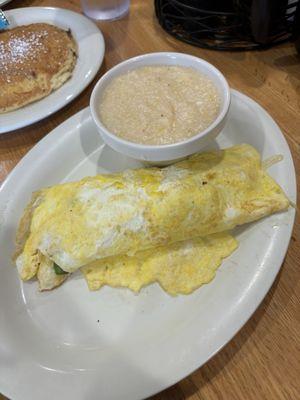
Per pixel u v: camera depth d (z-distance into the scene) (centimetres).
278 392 19
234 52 35
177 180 24
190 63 26
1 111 31
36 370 20
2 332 21
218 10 34
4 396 20
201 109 24
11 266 25
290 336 21
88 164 29
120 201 24
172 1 35
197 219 23
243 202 24
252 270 21
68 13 39
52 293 24
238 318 20
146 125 23
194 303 22
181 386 20
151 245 24
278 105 31
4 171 30
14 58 34
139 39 38
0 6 43
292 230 23
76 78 33
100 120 24
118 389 19
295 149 28
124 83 26
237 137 28
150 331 21
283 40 35
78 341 22
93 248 23
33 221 25
